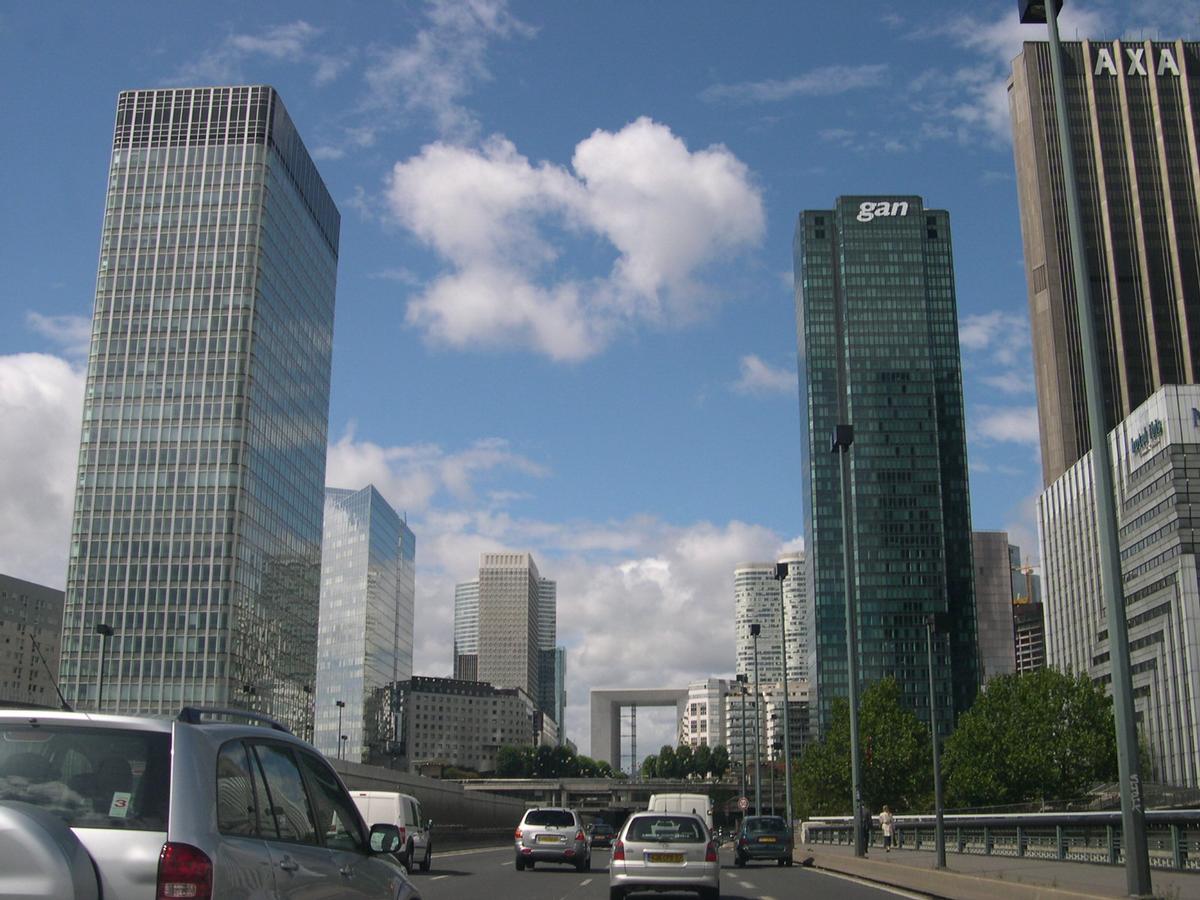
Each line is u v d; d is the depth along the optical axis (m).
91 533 135.50
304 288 162.62
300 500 159.00
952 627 33.00
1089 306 18.30
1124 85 183.38
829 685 192.25
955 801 99.25
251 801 6.52
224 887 5.70
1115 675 16.83
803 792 117.62
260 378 142.62
